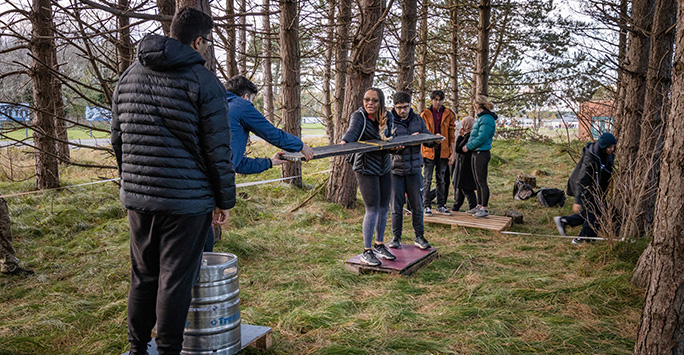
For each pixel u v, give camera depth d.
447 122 7.35
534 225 7.38
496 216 7.42
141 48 2.26
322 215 7.58
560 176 11.64
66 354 3.20
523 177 9.55
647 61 5.81
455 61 15.13
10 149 11.52
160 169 2.28
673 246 2.35
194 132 2.29
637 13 5.82
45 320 3.65
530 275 4.63
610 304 3.90
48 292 4.39
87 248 5.79
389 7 6.96
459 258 5.42
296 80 9.15
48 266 5.18
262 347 3.14
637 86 5.84
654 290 2.42
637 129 5.86
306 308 3.94
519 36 14.07
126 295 4.29
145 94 2.29
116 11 4.76
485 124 7.00
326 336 3.37
